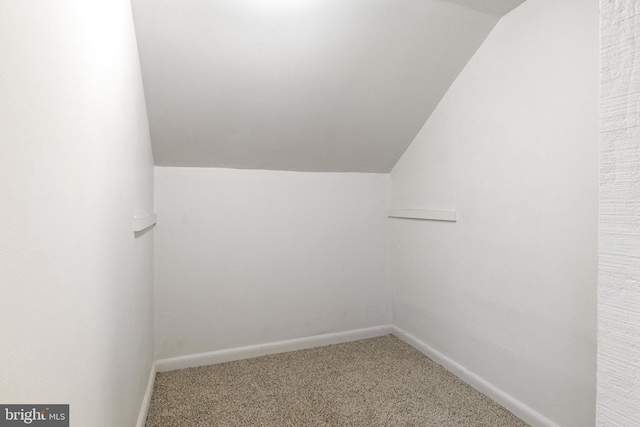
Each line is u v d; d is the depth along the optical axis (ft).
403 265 8.53
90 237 2.68
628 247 1.55
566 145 4.65
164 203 7.19
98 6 2.95
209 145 7.02
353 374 6.84
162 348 7.15
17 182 1.60
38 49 1.82
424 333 7.80
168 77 5.60
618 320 1.59
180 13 4.82
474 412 5.54
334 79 6.29
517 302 5.43
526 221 5.26
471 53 6.19
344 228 8.70
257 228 7.91
